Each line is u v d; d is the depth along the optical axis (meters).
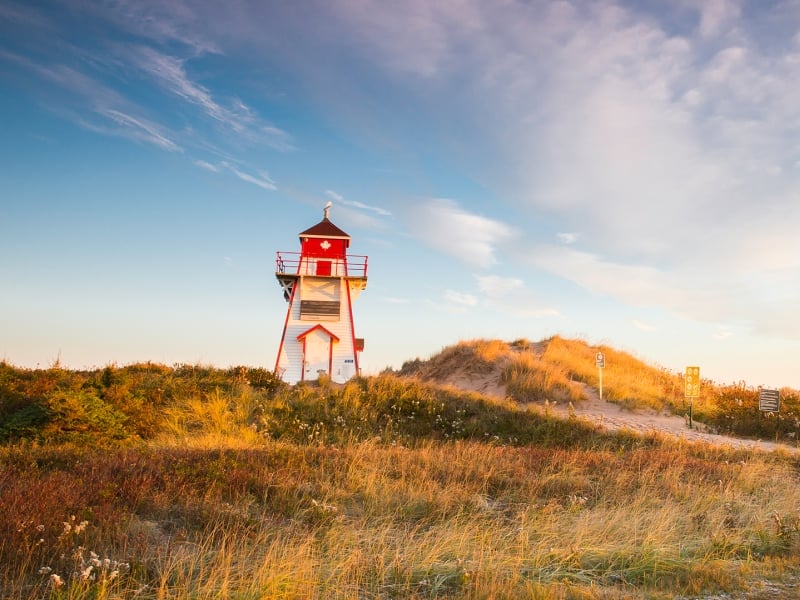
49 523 7.41
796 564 8.09
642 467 13.85
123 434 15.81
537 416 22.09
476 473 12.27
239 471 10.72
